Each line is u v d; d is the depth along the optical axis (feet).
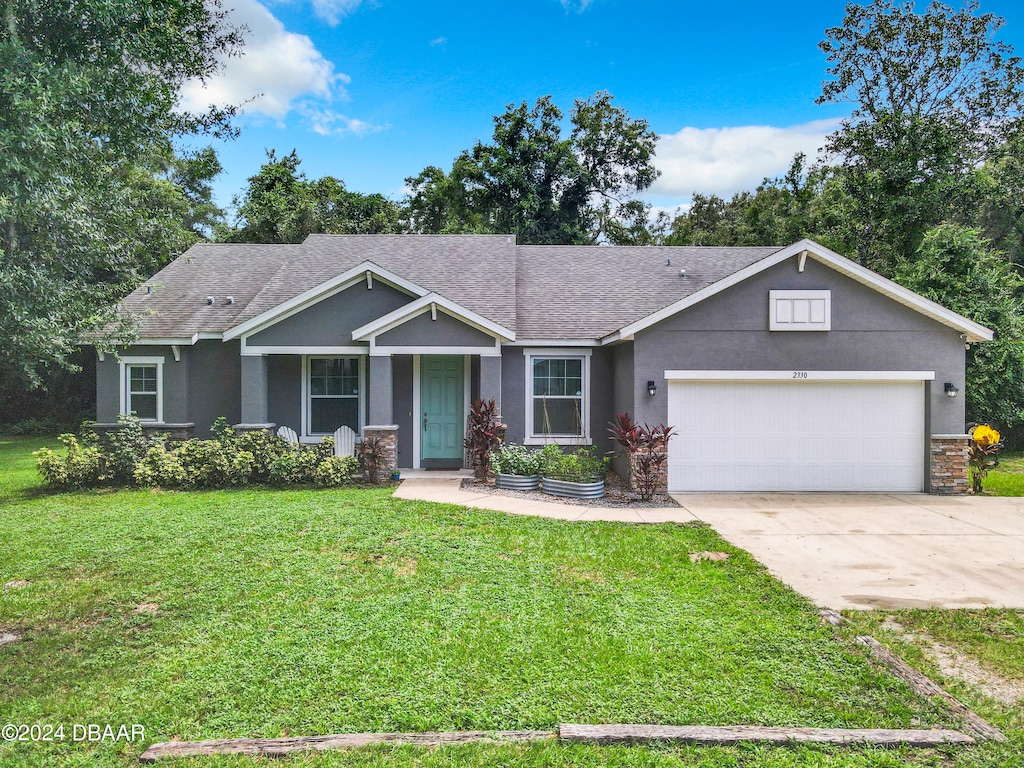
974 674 15.64
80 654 16.70
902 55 90.12
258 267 56.08
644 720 13.20
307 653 16.35
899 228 86.63
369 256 54.19
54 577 22.74
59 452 60.13
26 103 18.16
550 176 108.88
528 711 13.61
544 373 46.14
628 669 15.42
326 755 12.10
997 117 88.02
